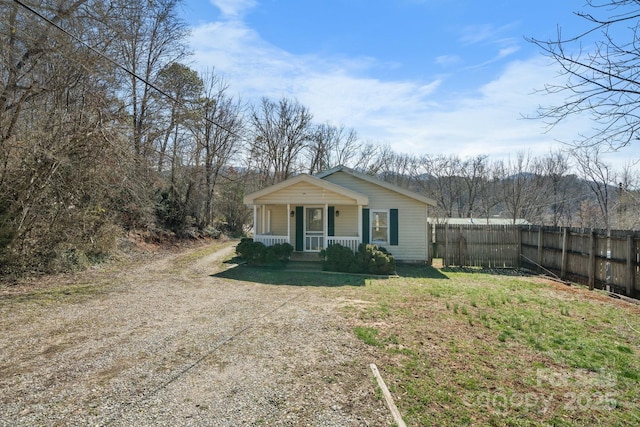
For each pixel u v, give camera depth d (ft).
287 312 21.81
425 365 13.93
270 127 108.06
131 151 38.34
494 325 19.35
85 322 19.56
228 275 36.35
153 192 56.59
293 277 35.58
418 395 11.55
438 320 20.22
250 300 25.25
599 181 71.15
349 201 43.80
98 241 39.55
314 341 16.52
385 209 48.52
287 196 44.50
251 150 96.99
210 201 84.99
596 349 16.01
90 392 11.54
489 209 118.01
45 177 30.60
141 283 31.65
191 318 20.45
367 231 48.52
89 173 34.12
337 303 24.31
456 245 47.06
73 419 9.93
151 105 59.57
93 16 34.60
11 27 28.81
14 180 29.45
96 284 30.53
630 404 11.25
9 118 31.19
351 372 13.20
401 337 17.17
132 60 56.03
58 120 31.24
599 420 10.32
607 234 30.35
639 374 13.43
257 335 17.37
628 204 55.16
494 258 46.16
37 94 32.99
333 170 48.83
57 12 31.60
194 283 32.04
